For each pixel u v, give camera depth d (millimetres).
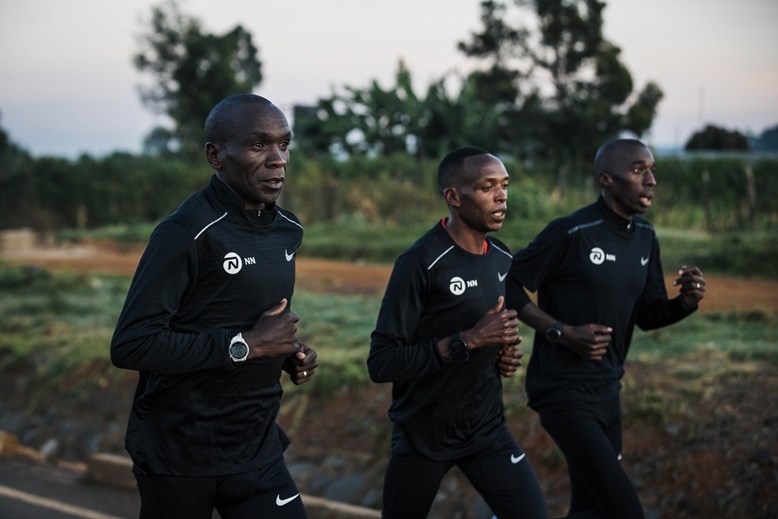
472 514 6191
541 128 28359
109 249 22688
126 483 7379
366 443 7277
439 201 23688
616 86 27438
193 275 3389
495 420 4281
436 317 4137
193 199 3469
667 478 5883
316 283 14055
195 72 34594
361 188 24594
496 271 4230
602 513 4582
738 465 5754
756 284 12180
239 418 3527
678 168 20516
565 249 4754
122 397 8992
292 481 3754
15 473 7820
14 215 28469
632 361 7590
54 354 10031
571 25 27281
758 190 19188
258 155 3428
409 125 29797
